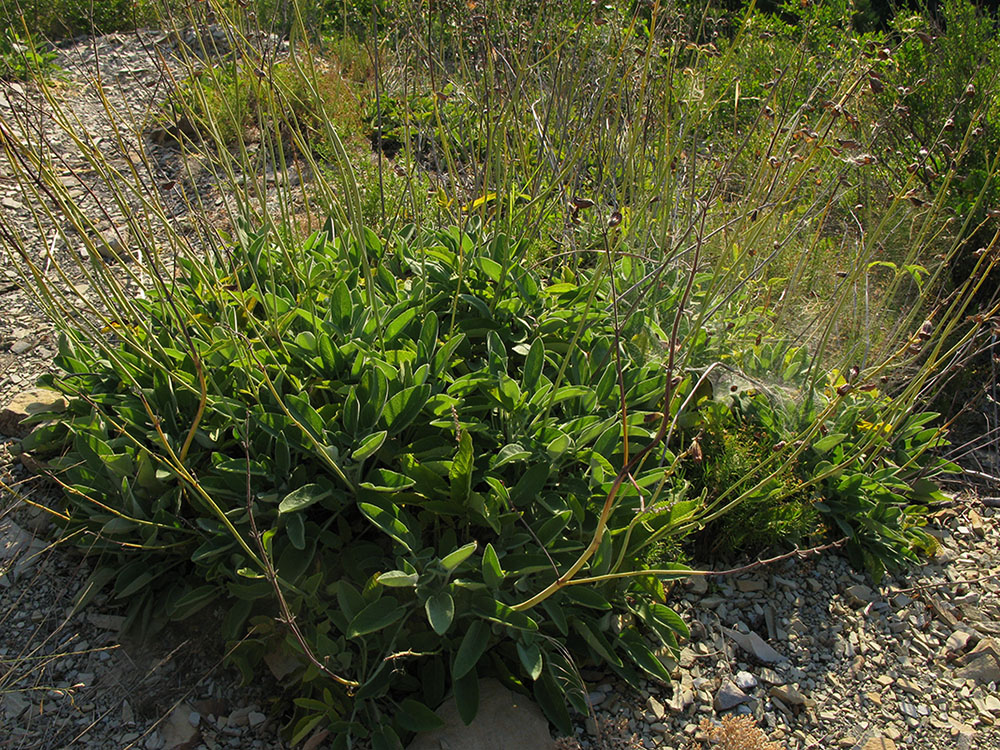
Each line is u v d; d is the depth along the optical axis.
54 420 1.07
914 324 1.39
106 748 0.82
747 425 1.14
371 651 0.86
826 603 1.06
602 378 1.00
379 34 1.96
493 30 1.28
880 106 1.48
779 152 1.33
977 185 1.49
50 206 1.58
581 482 0.94
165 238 1.50
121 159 1.75
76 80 2.04
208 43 2.15
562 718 0.86
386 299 1.09
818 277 1.44
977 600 1.09
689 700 0.92
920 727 0.92
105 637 0.91
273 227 1.08
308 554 0.88
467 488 0.87
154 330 1.05
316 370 0.97
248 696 0.88
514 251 1.12
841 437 1.09
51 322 1.31
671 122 1.37
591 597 0.88
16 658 0.88
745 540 1.09
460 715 0.81
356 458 0.86
